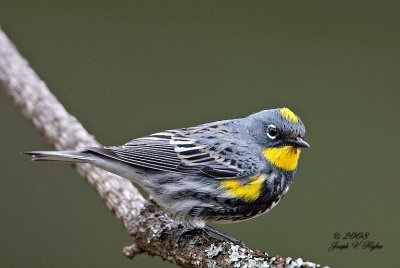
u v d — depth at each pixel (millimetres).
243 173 10734
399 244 13812
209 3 16438
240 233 14102
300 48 16172
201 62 16250
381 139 15312
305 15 16281
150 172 10852
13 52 12922
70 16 16359
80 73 16047
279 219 14180
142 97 15922
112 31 16359
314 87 15953
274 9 16344
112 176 11320
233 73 16109
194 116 15875
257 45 16281
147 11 16453
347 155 15070
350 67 16000
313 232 14062
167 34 16359
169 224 10453
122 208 10891
